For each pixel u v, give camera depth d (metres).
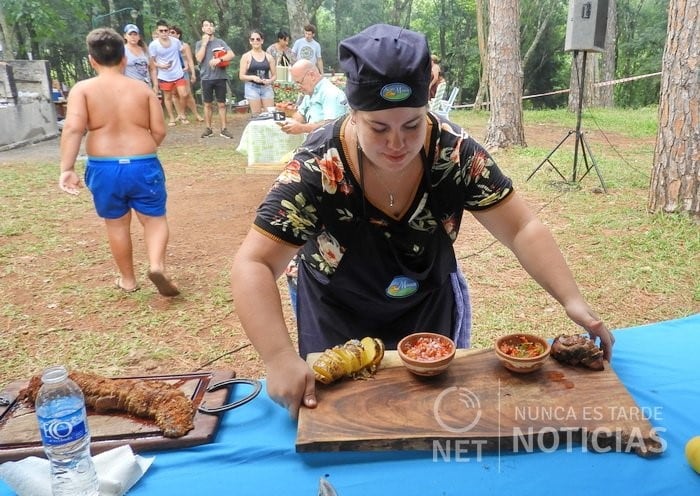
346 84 1.34
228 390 1.70
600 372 1.63
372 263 1.71
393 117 1.28
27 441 1.48
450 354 1.61
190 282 4.23
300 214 1.57
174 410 1.54
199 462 1.43
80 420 1.34
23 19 14.89
